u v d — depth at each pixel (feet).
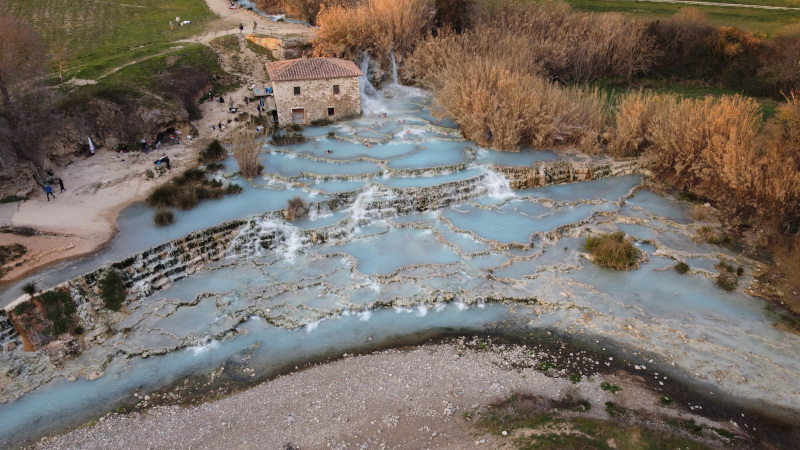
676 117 170.91
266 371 104.53
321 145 189.16
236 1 330.75
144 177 166.61
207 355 108.88
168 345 110.32
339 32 236.84
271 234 141.08
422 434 87.66
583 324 115.65
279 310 120.06
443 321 117.50
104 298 117.70
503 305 121.90
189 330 113.91
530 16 268.41
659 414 92.02
